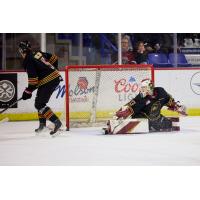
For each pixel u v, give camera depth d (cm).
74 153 1502
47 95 1866
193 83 2711
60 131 1925
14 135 1964
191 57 3092
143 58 2928
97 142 1723
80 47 2877
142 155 1450
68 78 2158
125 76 2228
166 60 3012
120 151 1524
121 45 2920
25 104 2573
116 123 1934
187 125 2209
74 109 2183
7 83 2550
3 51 2747
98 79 2206
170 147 1588
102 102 2220
